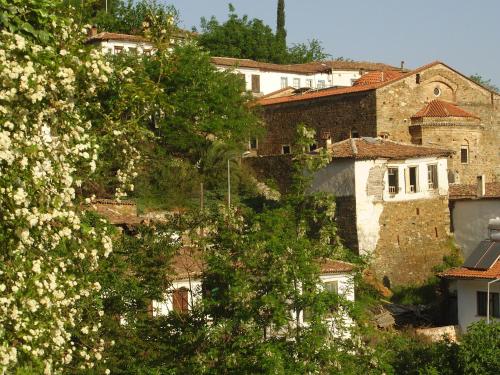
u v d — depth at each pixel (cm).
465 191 5025
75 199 1298
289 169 5172
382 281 4588
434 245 4841
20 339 1024
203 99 5162
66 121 1200
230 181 4994
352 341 1852
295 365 1752
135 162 1641
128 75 1741
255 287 1877
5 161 1030
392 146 4838
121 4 7638
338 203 4656
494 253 3934
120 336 2008
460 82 5862
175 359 1961
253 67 7412
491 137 5941
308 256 1867
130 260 2184
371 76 6550
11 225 1023
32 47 1124
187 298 2586
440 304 4266
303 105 5869
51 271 1067
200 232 2169
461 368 2470
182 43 5266
